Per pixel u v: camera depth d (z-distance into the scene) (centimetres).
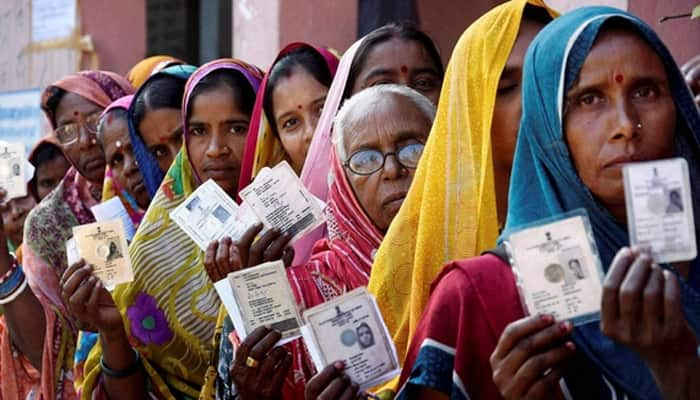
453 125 330
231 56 858
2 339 522
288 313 312
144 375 429
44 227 520
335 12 722
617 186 266
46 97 557
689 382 228
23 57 948
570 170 273
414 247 324
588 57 271
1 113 955
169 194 449
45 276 508
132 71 627
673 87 277
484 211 318
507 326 246
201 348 429
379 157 339
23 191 470
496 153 337
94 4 910
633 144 266
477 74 333
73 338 496
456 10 696
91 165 541
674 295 223
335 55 446
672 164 232
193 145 448
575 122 273
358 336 287
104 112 506
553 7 552
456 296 269
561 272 240
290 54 439
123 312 436
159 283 435
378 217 341
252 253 352
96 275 400
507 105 334
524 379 240
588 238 239
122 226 400
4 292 480
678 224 231
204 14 868
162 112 477
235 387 320
